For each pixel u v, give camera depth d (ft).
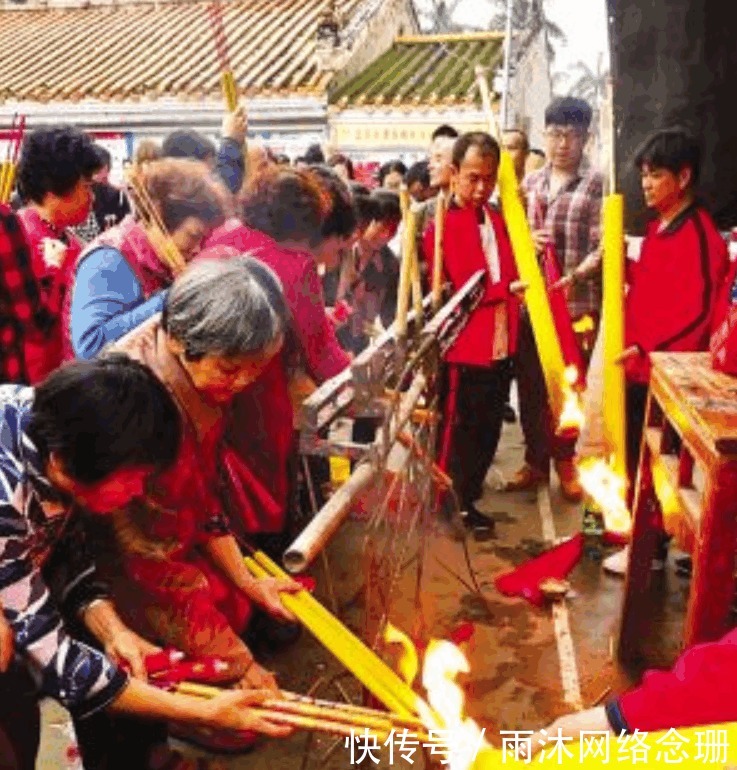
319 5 42.01
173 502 6.73
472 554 12.84
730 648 5.37
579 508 14.62
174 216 8.30
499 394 13.33
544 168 15.99
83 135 9.87
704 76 11.75
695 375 8.76
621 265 12.08
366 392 6.79
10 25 45.37
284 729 5.90
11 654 5.57
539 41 41.39
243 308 5.93
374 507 7.02
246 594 7.37
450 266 12.78
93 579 6.52
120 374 4.99
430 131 33.96
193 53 39.40
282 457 9.10
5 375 9.00
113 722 7.07
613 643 10.46
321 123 34.76
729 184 12.00
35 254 9.61
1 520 5.32
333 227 9.18
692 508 7.99
